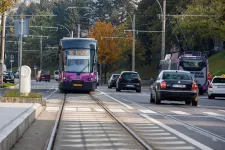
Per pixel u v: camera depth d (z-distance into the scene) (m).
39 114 50.94
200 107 63.59
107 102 70.56
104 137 34.41
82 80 93.69
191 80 65.50
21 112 41.72
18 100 56.38
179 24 134.00
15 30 57.69
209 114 52.81
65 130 38.03
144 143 31.55
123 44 191.88
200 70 111.62
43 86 139.50
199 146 30.64
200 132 37.38
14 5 97.12
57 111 54.75
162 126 40.97
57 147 30.19
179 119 46.88
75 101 71.75
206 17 116.69
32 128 39.41
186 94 64.50
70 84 93.50
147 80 177.00
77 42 95.00
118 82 111.50
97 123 42.84
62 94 92.25
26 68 60.16
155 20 188.62
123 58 199.12
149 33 193.62
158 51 190.88
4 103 53.91
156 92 66.44
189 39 144.88
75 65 93.94
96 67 95.50
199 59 111.81
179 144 31.45
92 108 58.97
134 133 36.31
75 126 40.56
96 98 80.62
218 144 31.55
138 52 195.12
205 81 111.62
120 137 34.44
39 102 57.16
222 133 36.97
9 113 40.59
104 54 190.25
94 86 94.94
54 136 34.59
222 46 179.75
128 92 109.25
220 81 89.75
